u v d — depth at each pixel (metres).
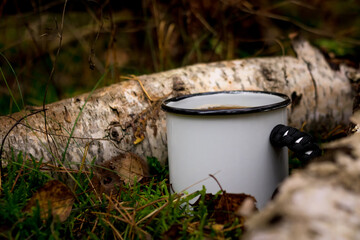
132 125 1.25
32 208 0.88
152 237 0.88
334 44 2.23
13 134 1.14
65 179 1.12
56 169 1.10
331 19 2.73
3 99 2.09
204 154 0.94
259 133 0.93
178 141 0.98
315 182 0.56
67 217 0.88
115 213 0.97
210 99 1.15
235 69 1.52
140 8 2.48
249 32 2.49
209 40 2.36
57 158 1.14
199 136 0.93
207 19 2.32
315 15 2.72
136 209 0.97
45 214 0.87
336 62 1.67
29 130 1.15
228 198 0.88
